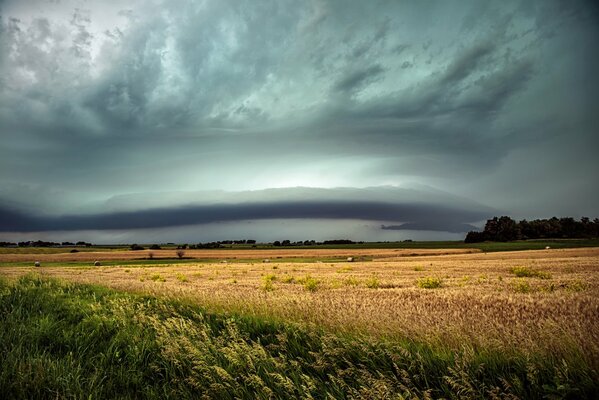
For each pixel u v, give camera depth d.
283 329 8.30
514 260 53.47
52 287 14.66
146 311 10.68
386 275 34.47
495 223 163.88
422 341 6.75
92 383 5.87
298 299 12.14
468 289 19.56
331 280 28.66
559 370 5.10
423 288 21.25
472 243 156.75
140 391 6.04
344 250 135.25
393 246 161.00
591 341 5.88
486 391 5.03
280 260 91.25
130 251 145.50
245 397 5.68
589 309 11.49
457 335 6.81
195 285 26.48
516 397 4.65
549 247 99.44
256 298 11.93
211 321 9.40
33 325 8.67
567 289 17.50
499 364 5.67
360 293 19.02
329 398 5.31
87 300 12.38
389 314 9.67
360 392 5.22
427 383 5.37
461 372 5.05
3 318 9.12
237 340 7.51
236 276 38.75
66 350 7.59
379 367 6.02
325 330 7.75
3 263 89.75
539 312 11.44
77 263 90.31
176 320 8.73
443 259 71.75
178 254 112.38
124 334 8.13
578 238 145.12
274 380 5.98
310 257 101.06
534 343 5.94
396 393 5.02
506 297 15.27
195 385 5.97
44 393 5.62
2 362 6.29
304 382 5.77
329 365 6.23
